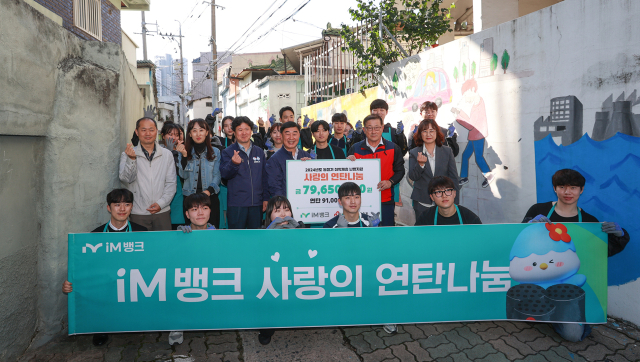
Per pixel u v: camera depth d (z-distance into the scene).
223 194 4.89
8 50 2.64
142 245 2.90
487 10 6.57
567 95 3.72
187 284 2.93
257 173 4.53
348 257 2.99
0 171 2.74
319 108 11.06
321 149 4.69
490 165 4.72
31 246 3.15
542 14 3.94
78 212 3.49
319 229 2.98
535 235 3.04
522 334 3.31
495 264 3.05
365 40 7.93
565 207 3.32
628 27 3.19
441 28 7.45
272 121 7.93
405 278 3.02
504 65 4.45
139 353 3.08
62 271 3.35
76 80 3.43
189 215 3.22
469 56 5.01
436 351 3.08
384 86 7.37
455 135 5.11
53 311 3.29
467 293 3.05
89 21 7.93
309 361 2.97
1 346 2.78
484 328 3.42
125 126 4.67
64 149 3.32
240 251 2.95
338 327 3.49
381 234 3.00
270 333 3.19
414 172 4.41
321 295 3.00
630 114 3.20
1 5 2.56
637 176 3.17
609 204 3.40
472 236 3.03
